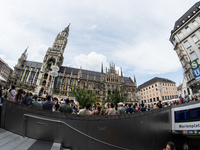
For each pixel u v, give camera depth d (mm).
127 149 7562
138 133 8695
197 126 12086
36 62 80062
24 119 5488
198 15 34062
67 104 7078
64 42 82500
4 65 77000
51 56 69000
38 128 5492
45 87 60906
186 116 13258
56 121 5441
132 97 83188
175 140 14359
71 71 79688
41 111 5613
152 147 10016
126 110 9859
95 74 85562
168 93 76375
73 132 5734
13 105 5992
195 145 15203
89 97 20844
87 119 6215
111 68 83875
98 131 6391
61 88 69438
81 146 5754
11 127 5750
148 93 84562
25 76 71188
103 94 72562
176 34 40625
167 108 14148
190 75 35594
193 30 34844
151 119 10570
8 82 69562
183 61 39906
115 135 7086
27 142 5039
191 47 35594
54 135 5477
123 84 82500
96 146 6145
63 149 5281
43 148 4742
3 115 6082
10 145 4566
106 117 6906
